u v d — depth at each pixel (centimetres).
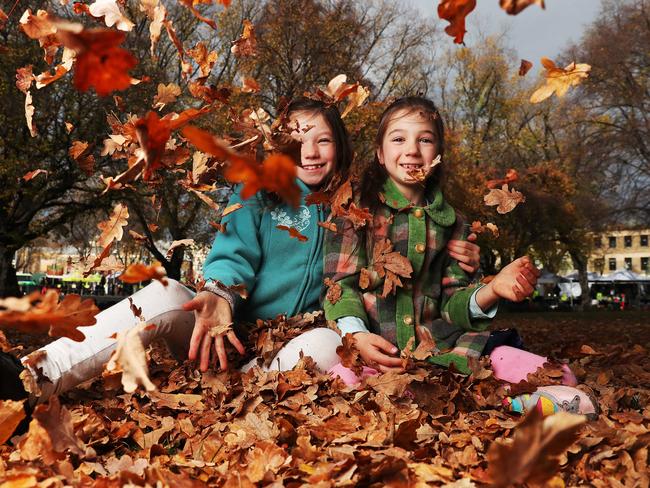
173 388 208
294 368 202
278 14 1741
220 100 166
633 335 895
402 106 249
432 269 242
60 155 1367
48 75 145
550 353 299
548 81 102
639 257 5944
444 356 218
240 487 112
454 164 2192
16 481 109
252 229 240
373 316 231
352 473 115
